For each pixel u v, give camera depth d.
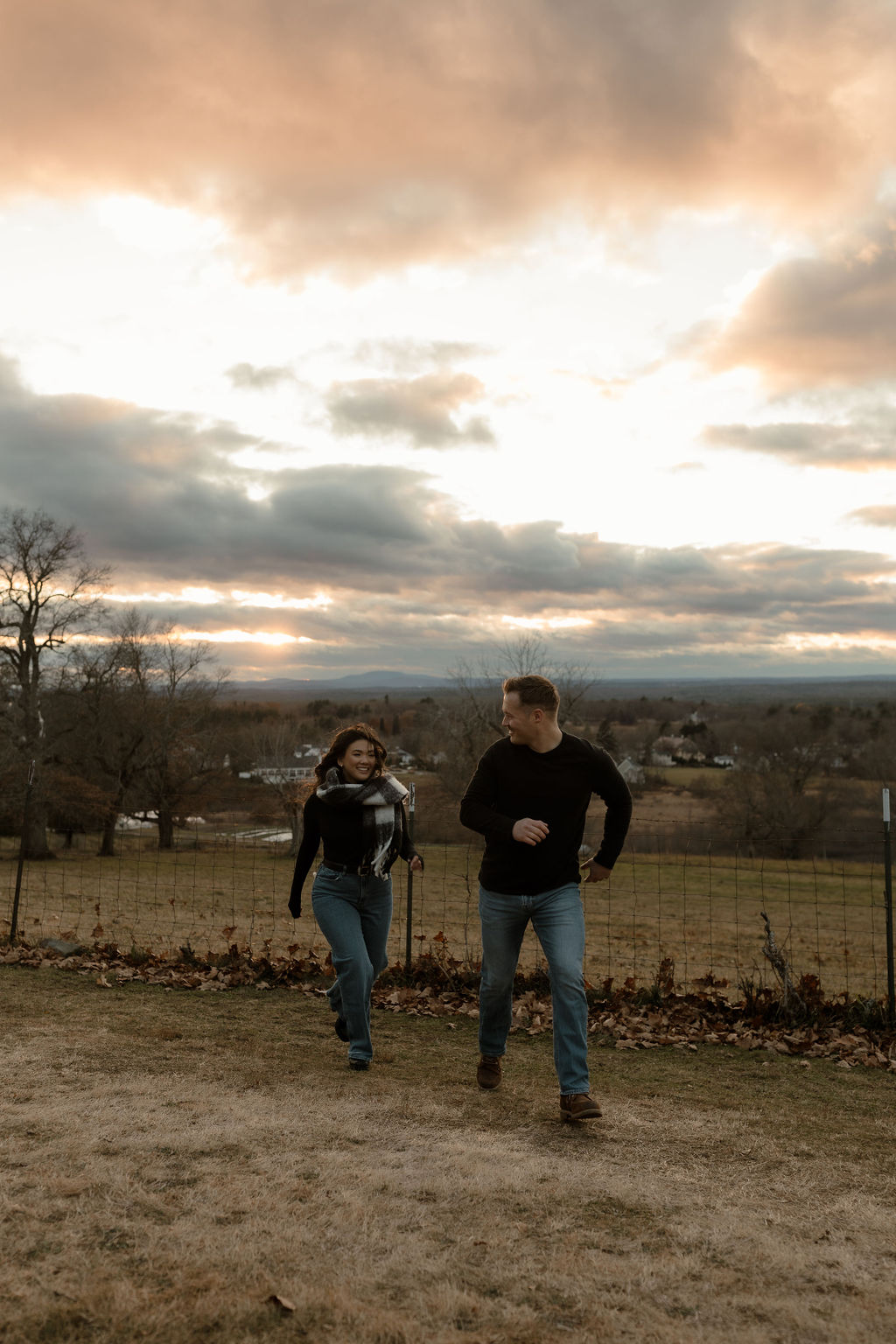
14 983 7.07
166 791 44.38
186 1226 3.07
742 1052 5.95
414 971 7.58
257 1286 2.70
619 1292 2.75
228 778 47.62
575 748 4.53
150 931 14.01
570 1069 4.32
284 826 45.75
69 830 43.75
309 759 47.78
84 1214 3.13
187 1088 4.64
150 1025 5.94
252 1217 3.16
